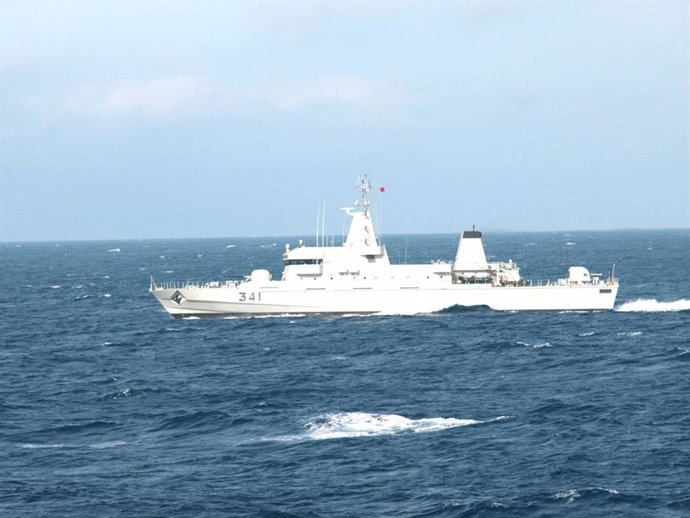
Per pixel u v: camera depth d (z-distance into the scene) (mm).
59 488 108562
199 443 128125
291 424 136375
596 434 127125
